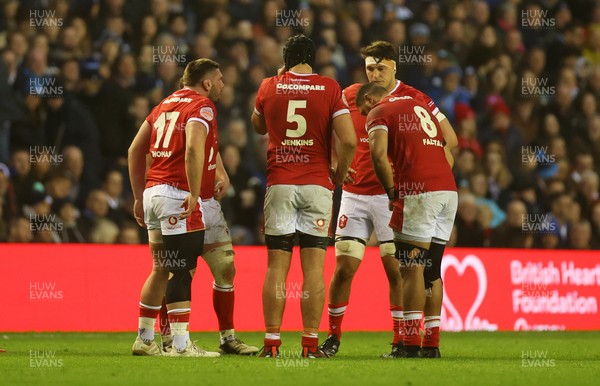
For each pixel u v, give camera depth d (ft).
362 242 91.20
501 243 166.91
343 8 196.75
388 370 70.33
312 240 81.61
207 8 179.01
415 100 85.71
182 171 82.23
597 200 183.62
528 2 209.56
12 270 124.06
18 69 154.10
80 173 151.23
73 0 169.78
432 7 196.54
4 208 142.92
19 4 163.73
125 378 62.90
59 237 144.36
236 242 156.35
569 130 192.24
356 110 92.99
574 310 150.82
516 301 146.92
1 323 122.72
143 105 159.43
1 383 59.67
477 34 196.54
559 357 91.66
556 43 207.10
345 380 62.44
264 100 82.28
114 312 127.85
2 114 149.89
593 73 202.80
